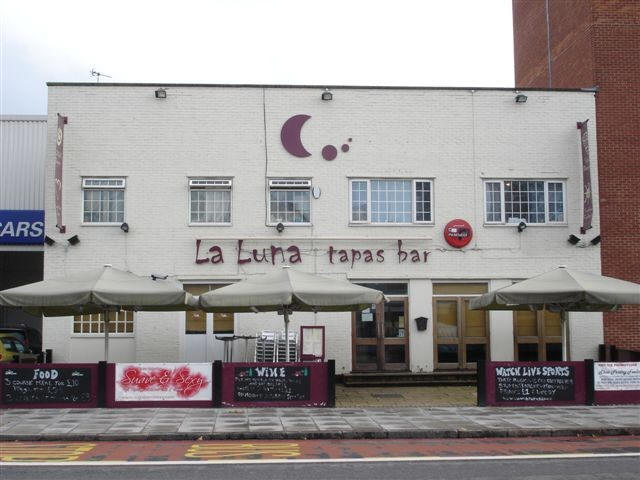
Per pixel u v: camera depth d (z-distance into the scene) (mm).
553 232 20125
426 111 20219
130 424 12977
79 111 19641
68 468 9641
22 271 26969
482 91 20375
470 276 19812
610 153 20547
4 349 18953
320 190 19812
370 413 14398
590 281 15742
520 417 13945
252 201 19703
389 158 20047
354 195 19953
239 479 8930
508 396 15359
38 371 14742
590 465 9852
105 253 19328
